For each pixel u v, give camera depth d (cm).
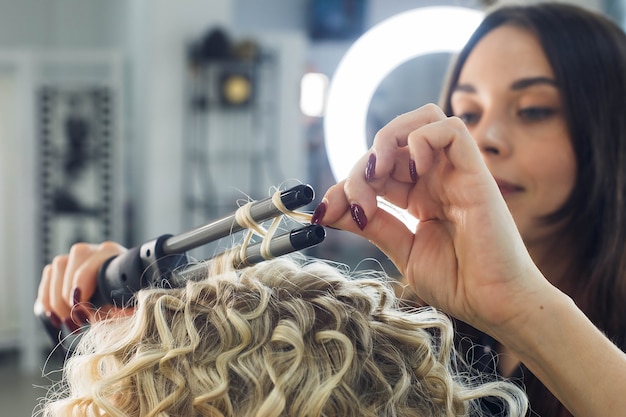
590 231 106
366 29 552
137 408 72
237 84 486
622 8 282
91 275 93
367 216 71
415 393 74
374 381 71
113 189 450
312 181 508
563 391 71
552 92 105
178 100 482
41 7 588
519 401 84
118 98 448
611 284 105
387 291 81
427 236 75
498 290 70
